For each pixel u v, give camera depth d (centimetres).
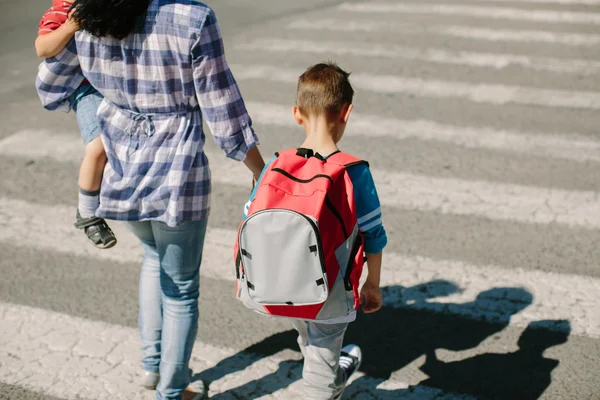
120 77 279
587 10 1110
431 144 636
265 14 1073
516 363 375
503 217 519
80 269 460
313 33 970
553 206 534
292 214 245
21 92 759
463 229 503
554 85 780
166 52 271
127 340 396
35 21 1012
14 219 517
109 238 315
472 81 792
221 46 277
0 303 424
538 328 401
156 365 344
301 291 255
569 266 460
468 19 1050
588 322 405
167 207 289
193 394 346
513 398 351
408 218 517
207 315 416
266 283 256
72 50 290
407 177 577
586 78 803
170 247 301
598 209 530
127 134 287
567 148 629
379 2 1159
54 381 363
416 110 711
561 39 952
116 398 352
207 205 299
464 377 366
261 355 384
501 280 445
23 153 619
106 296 433
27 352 383
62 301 427
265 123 677
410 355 382
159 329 337
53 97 305
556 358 377
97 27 264
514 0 1173
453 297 429
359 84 779
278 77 797
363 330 402
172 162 285
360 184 267
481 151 623
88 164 300
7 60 853
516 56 879
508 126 675
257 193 259
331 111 275
